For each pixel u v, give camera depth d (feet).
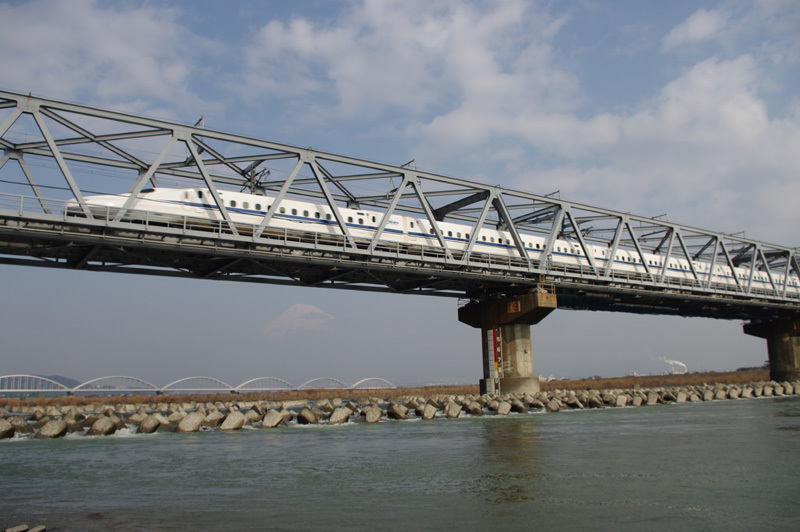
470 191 187.32
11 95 120.57
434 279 190.39
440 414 147.84
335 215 154.92
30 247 132.05
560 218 205.16
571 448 79.36
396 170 169.89
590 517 43.68
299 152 153.99
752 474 59.21
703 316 303.07
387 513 45.65
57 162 122.72
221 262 153.79
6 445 90.63
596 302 238.89
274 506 48.55
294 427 118.21
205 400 287.69
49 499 52.65
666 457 70.64
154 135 137.80
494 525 41.86
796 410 146.82
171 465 69.92
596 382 428.15
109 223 124.57
